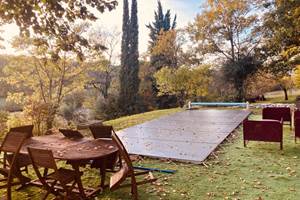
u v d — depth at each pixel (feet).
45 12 14.28
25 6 13.14
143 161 17.94
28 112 35.60
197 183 13.97
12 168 12.17
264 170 15.62
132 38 74.49
